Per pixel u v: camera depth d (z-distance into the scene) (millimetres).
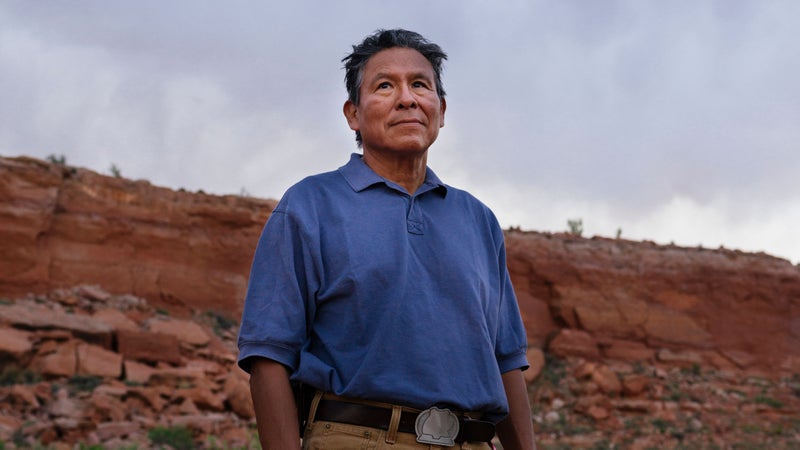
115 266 32781
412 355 2023
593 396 33875
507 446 2391
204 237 35406
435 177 2377
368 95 2340
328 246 2119
